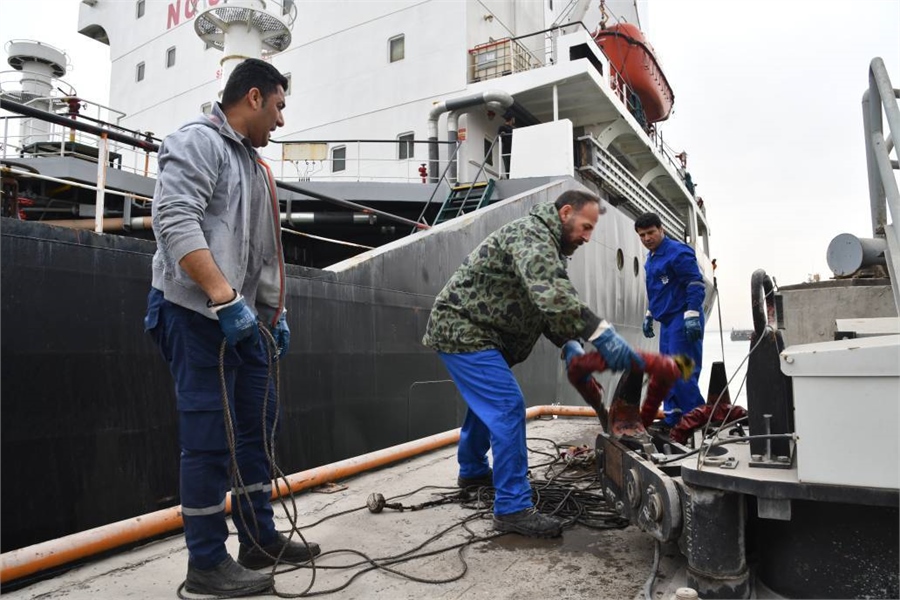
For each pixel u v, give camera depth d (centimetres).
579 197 240
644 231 430
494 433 247
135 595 188
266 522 216
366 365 474
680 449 235
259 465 216
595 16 1545
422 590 188
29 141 1023
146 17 1555
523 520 240
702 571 168
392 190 907
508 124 1157
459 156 1056
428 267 569
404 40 1188
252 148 208
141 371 300
